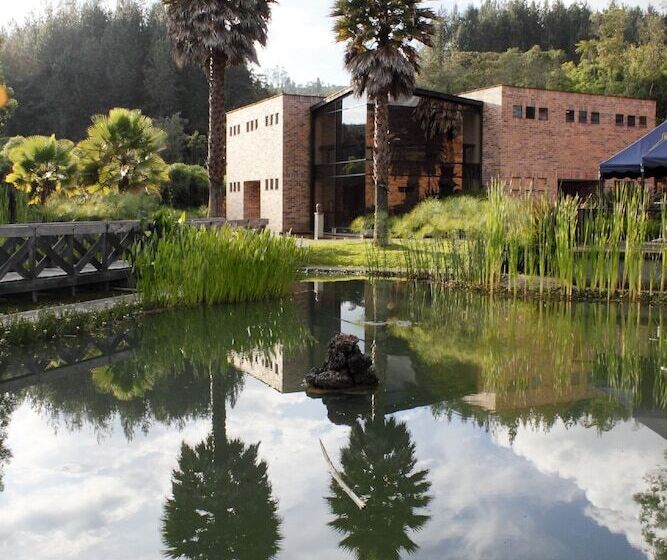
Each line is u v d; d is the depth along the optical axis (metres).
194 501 3.98
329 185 28.73
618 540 3.46
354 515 3.76
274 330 9.20
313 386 6.34
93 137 23.72
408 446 4.82
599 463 4.48
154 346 8.18
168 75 62.91
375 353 7.77
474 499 3.96
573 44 77.94
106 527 3.68
